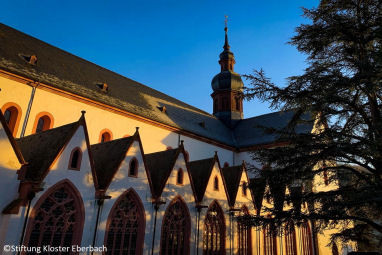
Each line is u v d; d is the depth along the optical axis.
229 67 55.25
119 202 16.58
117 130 26.95
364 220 13.70
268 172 15.30
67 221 14.23
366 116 14.82
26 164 13.59
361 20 15.16
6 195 12.66
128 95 31.75
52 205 13.80
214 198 22.39
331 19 15.21
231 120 49.09
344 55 15.43
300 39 15.80
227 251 22.17
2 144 12.98
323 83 13.78
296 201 14.82
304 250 30.36
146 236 17.39
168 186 19.42
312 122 16.33
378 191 12.13
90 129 24.78
